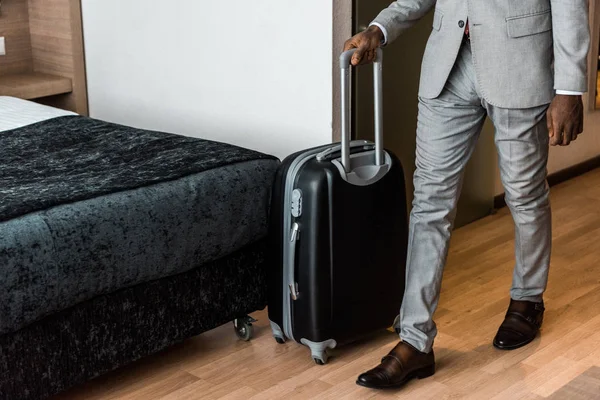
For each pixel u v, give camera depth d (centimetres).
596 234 388
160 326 266
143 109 385
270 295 286
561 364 275
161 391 264
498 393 259
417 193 264
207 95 359
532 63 247
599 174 471
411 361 264
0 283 224
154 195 256
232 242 277
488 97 251
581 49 238
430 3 266
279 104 336
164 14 363
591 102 461
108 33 388
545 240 281
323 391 263
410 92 356
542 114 256
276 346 291
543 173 269
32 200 239
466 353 284
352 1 320
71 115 339
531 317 290
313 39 318
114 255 247
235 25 340
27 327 236
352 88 331
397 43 344
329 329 274
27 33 412
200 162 276
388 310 289
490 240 383
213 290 278
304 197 266
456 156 260
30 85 388
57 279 235
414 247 264
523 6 245
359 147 280
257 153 289
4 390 233
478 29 248
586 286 334
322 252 267
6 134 313
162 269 260
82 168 275
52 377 243
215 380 270
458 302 323
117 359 257
